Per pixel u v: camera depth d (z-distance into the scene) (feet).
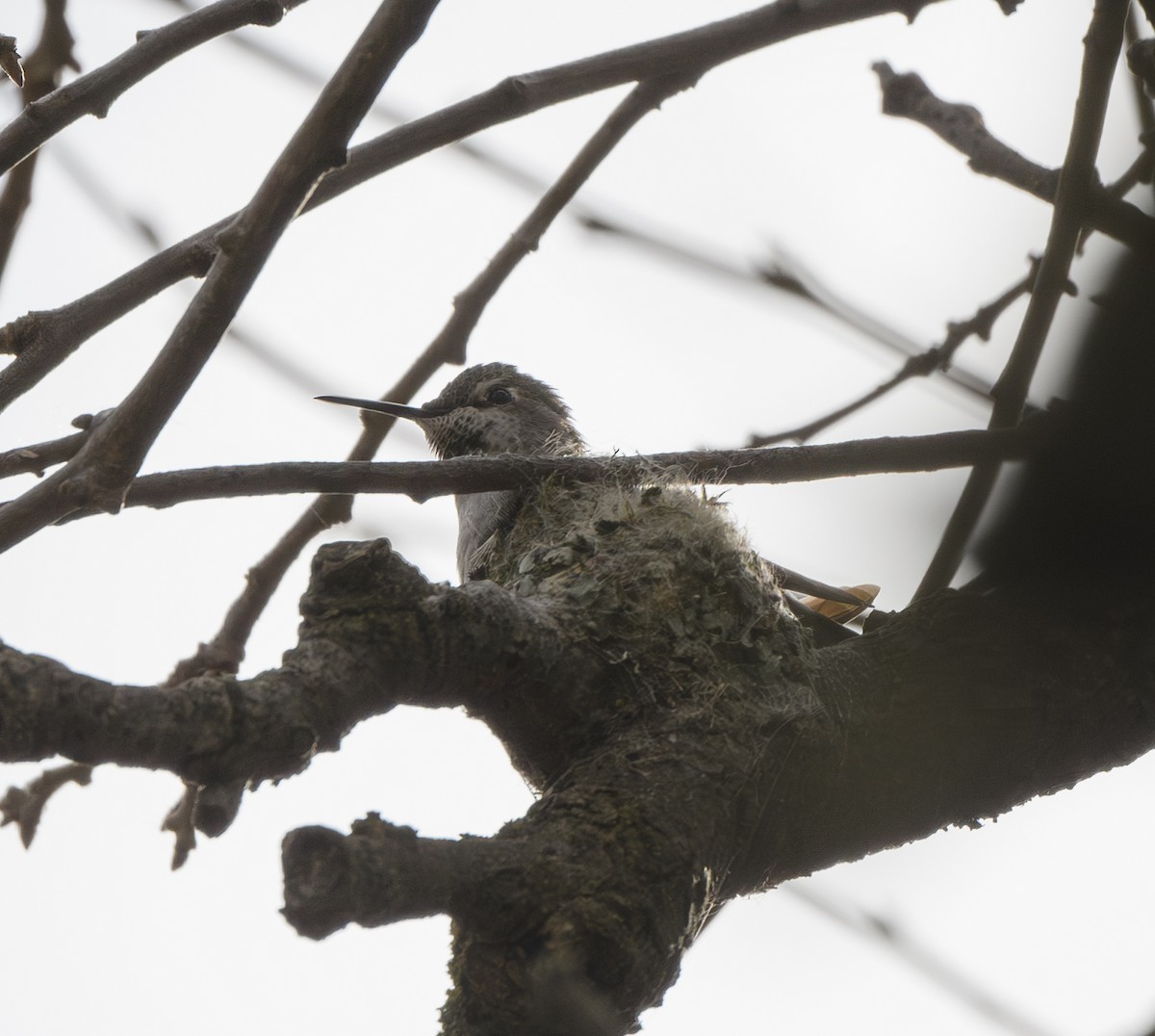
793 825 17.44
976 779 18.75
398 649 15.05
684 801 16.21
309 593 15.16
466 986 14.28
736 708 17.74
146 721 12.63
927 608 19.93
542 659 16.92
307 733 13.58
